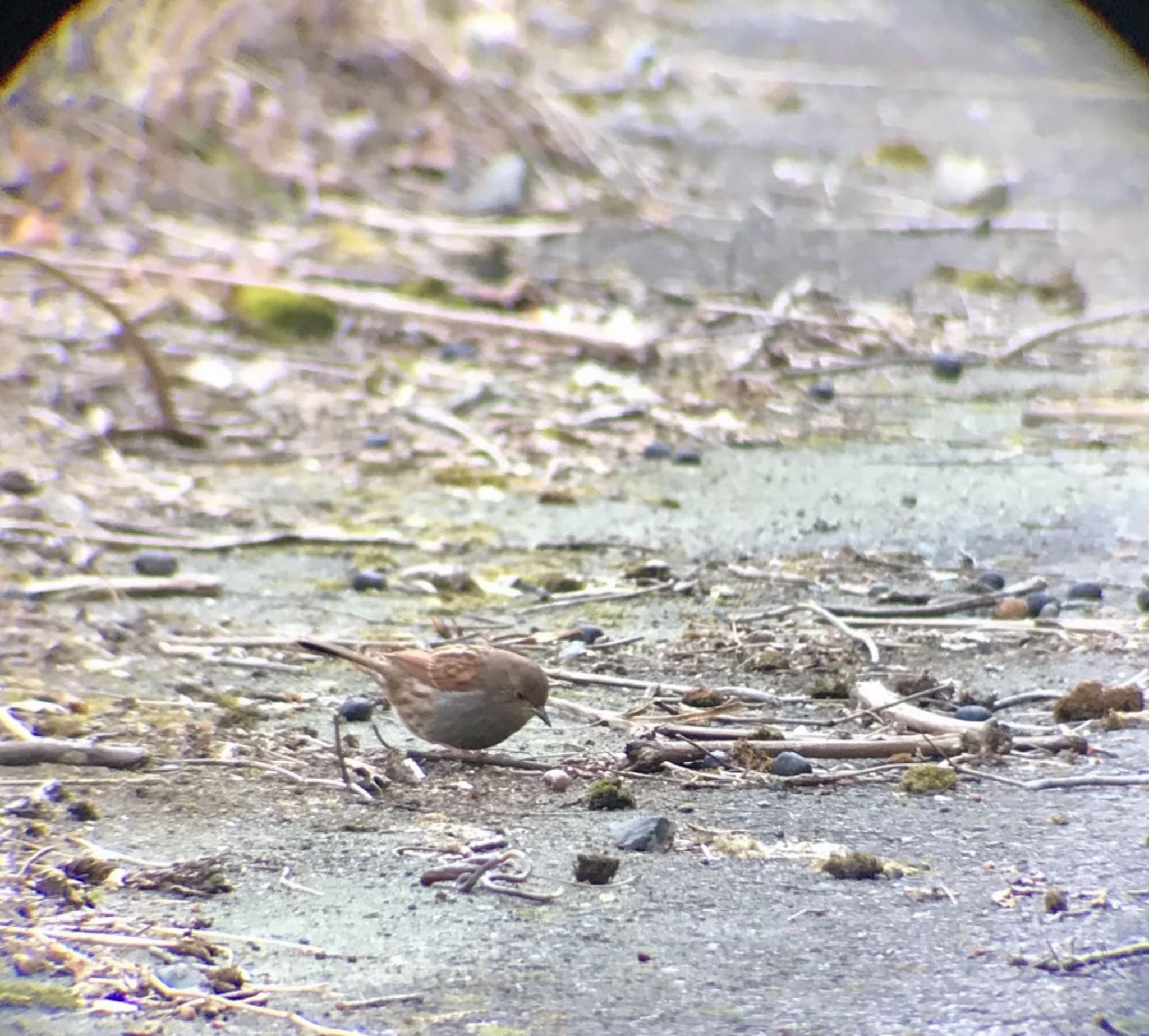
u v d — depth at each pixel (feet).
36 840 26.45
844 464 52.80
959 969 22.49
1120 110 95.61
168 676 34.55
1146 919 23.94
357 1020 21.16
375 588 40.86
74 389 55.06
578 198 76.38
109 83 76.59
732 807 28.37
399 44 81.35
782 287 69.46
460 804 28.40
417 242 70.38
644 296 67.41
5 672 34.19
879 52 103.55
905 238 75.97
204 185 72.64
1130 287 71.26
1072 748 30.78
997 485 50.49
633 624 38.52
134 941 23.07
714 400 58.65
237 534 44.73
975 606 39.45
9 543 42.16
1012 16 110.52
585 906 24.49
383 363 59.93
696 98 91.61
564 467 51.90
